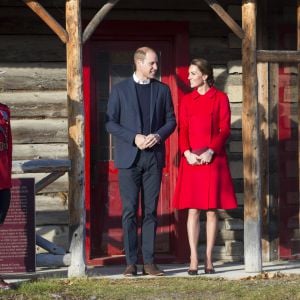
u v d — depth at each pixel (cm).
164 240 1608
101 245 1587
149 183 1391
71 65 1377
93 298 1227
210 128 1426
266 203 1587
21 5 1554
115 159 1397
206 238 1564
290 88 1596
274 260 1590
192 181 1426
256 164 1441
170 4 1595
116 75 1598
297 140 1596
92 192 1584
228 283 1345
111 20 1572
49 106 1566
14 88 1554
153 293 1262
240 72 1619
